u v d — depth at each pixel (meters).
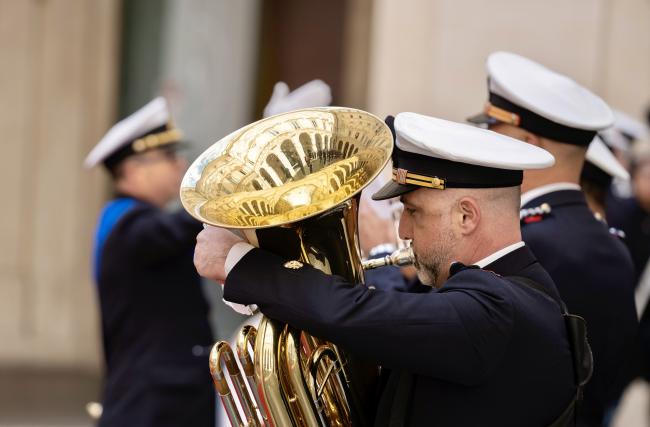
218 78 20.22
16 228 21.97
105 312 11.71
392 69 19.03
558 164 8.25
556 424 6.21
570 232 8.02
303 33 21.44
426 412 6.21
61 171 21.91
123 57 21.44
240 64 20.31
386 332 5.89
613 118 8.27
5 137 21.83
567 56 18.36
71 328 21.94
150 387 11.34
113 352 11.73
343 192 6.19
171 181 12.16
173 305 11.55
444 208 6.34
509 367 6.06
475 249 6.36
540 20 18.39
